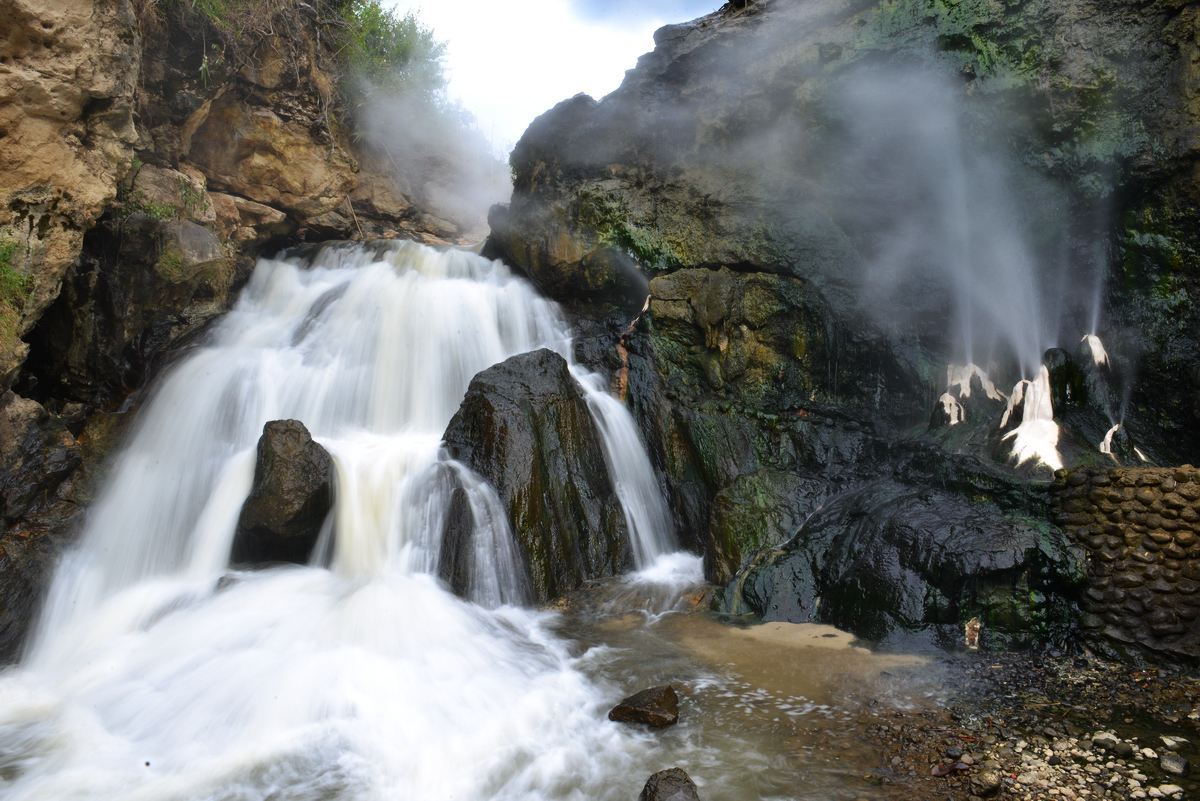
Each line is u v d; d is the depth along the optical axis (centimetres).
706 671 529
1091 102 723
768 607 630
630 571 721
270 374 788
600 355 891
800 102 874
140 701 473
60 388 738
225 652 514
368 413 813
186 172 920
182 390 752
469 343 884
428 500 651
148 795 389
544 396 725
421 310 875
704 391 850
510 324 934
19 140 631
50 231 655
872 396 846
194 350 805
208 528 658
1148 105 707
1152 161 704
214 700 467
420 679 491
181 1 873
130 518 665
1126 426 713
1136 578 540
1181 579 529
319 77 1132
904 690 497
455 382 859
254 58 1018
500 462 672
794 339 858
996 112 763
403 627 543
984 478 641
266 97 1052
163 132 893
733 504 729
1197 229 698
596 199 962
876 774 403
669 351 864
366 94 1244
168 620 561
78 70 648
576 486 715
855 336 845
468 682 496
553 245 980
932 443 728
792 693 495
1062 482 596
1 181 625
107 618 576
